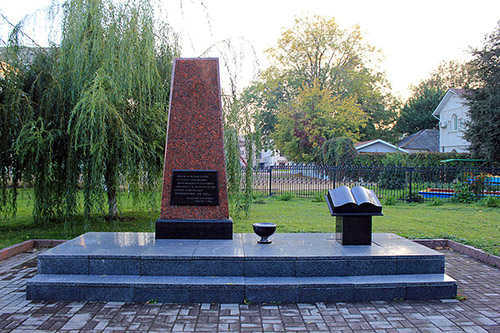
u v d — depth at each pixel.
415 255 4.57
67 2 7.21
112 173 7.56
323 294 4.22
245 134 8.23
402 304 4.16
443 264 4.59
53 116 7.45
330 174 21.86
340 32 31.80
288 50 32.38
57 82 7.20
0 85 7.42
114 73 6.81
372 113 37.69
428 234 7.59
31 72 7.78
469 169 14.51
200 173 5.51
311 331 3.51
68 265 4.45
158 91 7.75
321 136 28.55
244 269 4.45
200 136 5.59
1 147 7.30
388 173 17.44
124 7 7.30
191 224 5.40
